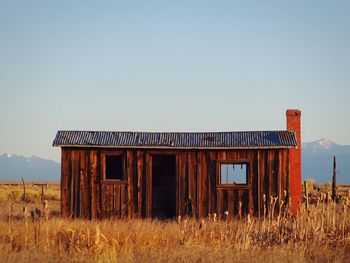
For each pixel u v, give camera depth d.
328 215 25.16
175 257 20.05
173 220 33.66
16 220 28.53
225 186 36.06
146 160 36.44
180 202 36.25
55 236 23.36
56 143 35.94
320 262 19.91
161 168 40.09
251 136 36.62
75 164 36.44
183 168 36.41
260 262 19.28
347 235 23.80
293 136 36.28
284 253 20.67
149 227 25.73
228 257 19.95
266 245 23.17
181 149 36.38
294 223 25.39
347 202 26.34
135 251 21.58
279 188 35.84
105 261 19.23
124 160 36.47
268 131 37.00
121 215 36.09
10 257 19.25
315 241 23.09
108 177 40.38
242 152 36.25
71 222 28.45
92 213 36.12
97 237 22.25
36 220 25.50
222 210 36.00
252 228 26.00
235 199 36.00
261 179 35.97
